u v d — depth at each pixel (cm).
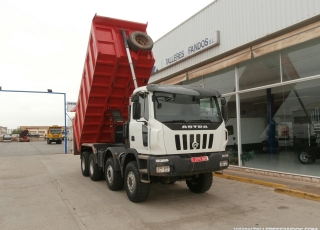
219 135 647
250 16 954
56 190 825
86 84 914
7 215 586
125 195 742
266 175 936
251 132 1023
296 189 710
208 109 662
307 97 838
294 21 805
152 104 602
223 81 1145
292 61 870
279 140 931
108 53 795
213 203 643
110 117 965
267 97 966
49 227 509
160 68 1516
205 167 607
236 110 1077
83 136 1008
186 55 1280
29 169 1323
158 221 527
